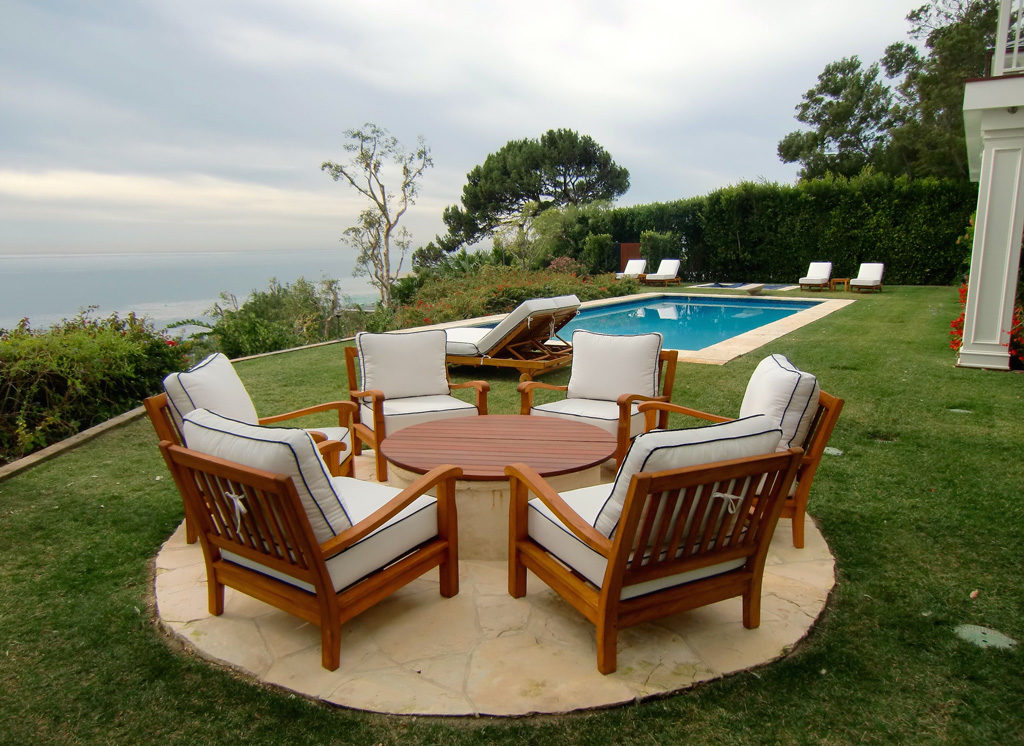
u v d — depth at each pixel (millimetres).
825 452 3975
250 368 7262
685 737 1698
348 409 3771
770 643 2121
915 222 16438
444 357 4656
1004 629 2160
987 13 21203
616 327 12289
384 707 1829
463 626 2266
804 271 18234
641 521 1816
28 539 2998
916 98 24141
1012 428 4340
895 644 2096
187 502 2223
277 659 2072
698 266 20219
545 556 2271
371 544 2115
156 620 2316
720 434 1861
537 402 5695
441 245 33938
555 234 21672
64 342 5176
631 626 2176
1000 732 1694
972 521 2986
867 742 1668
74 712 1825
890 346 7684
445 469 2352
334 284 16922
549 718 1780
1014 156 5844
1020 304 6629
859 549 2766
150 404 2666
